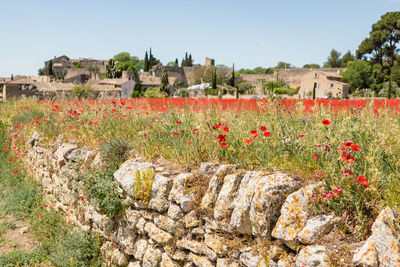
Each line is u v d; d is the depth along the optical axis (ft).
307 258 7.84
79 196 18.56
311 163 10.59
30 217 22.26
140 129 20.93
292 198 8.92
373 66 213.25
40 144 26.71
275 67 326.03
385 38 236.02
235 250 10.02
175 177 13.12
